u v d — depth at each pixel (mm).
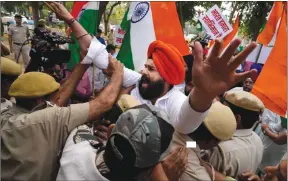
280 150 2695
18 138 1447
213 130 1502
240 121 1838
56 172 1486
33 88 1615
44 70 2480
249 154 1752
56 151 1480
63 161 1332
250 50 1130
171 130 1226
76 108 1546
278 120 2957
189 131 1448
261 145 1916
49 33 2500
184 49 3176
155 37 3217
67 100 1920
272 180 1671
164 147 1188
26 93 1610
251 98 1823
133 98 1739
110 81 1798
